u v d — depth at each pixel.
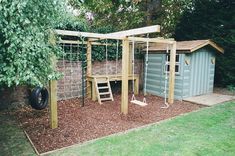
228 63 11.28
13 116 7.30
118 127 6.20
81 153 4.61
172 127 6.06
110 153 4.59
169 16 14.38
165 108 8.15
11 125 6.41
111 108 8.17
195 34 12.52
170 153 4.55
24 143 5.15
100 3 13.95
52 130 5.96
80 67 9.79
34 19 3.79
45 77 4.35
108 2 14.02
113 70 10.91
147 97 10.08
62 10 4.35
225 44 11.36
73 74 9.61
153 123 6.47
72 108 8.16
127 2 14.13
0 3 3.29
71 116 7.17
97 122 6.61
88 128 6.12
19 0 3.38
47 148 4.91
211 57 10.39
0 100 8.05
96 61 10.30
